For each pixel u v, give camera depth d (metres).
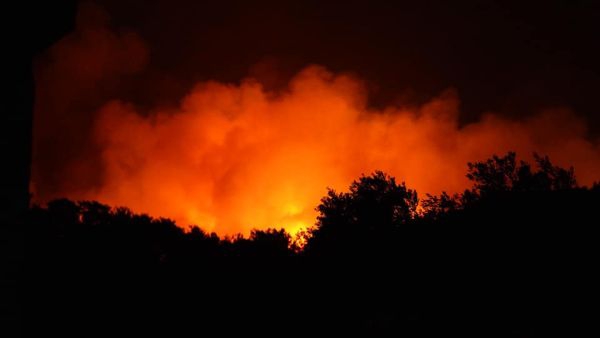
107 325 13.49
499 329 9.15
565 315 8.68
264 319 14.09
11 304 3.96
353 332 11.56
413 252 11.09
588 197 9.95
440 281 10.48
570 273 9.10
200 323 14.20
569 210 9.70
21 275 4.09
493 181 10.99
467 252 10.22
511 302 9.45
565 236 9.42
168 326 13.98
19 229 4.11
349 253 12.34
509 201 10.36
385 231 12.10
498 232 9.98
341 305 12.41
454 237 10.48
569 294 8.91
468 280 10.07
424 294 10.70
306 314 13.66
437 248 10.66
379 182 12.57
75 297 13.90
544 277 9.27
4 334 3.87
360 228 12.34
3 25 4.22
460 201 11.46
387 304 11.37
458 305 10.07
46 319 12.78
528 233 9.71
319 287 13.21
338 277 12.53
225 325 14.12
